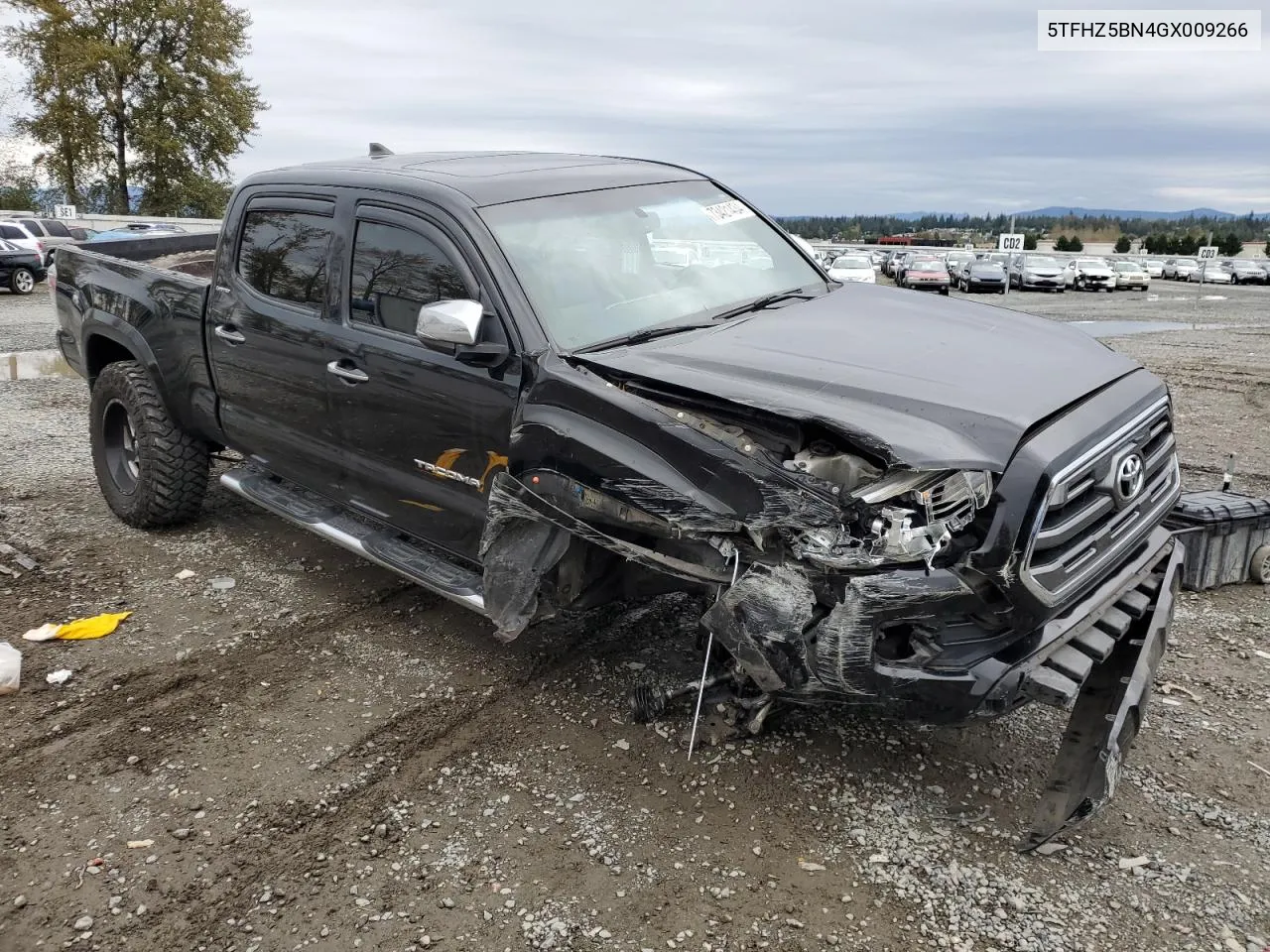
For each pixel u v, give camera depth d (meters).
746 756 3.47
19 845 3.10
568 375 3.30
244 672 4.17
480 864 2.97
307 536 5.76
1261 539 4.98
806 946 2.61
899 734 3.59
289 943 2.67
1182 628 4.49
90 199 51.12
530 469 3.37
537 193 3.99
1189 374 11.30
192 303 5.04
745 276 4.27
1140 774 3.36
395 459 4.04
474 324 3.32
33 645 4.40
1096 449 2.89
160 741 3.67
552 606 3.65
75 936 2.72
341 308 4.18
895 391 2.90
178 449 5.49
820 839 3.04
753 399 2.89
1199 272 46.28
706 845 3.02
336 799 3.30
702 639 3.56
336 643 4.43
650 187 4.43
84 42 47.19
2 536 5.68
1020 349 3.44
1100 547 3.01
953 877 2.87
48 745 3.65
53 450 7.59
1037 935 2.64
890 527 2.65
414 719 3.79
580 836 3.08
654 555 3.16
